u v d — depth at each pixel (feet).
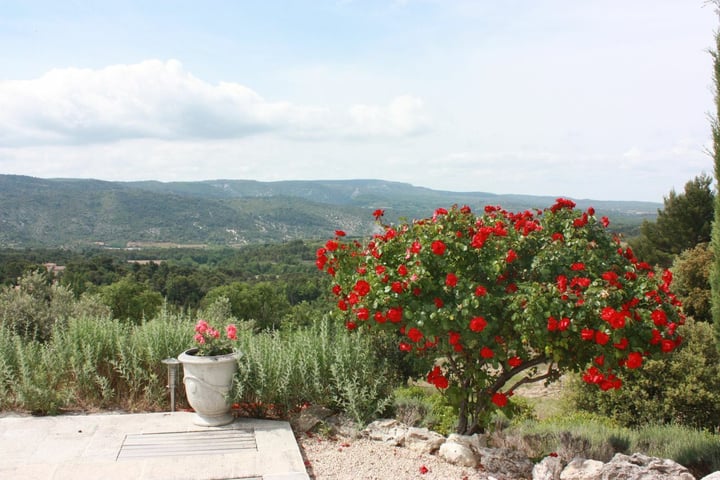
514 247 14.62
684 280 44.91
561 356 13.28
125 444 14.76
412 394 20.92
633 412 23.54
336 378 17.40
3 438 14.99
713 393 22.07
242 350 18.38
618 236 15.94
